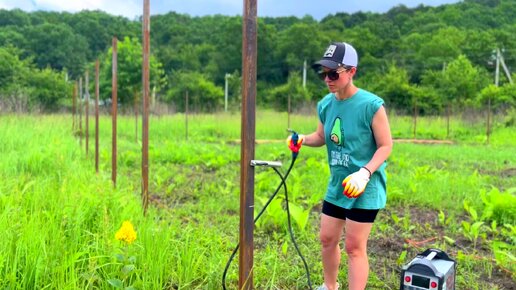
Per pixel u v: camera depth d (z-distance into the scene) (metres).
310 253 5.09
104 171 9.09
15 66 31.20
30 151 8.54
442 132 22.97
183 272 4.09
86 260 3.93
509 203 6.55
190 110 34.94
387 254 5.30
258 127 22.09
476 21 80.50
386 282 4.53
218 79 64.06
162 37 79.19
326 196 3.82
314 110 27.78
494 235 6.05
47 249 3.75
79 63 63.41
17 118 14.65
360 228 3.60
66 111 26.52
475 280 4.65
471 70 36.84
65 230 4.18
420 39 61.41
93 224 4.64
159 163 10.93
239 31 65.88
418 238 5.90
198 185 8.68
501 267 4.84
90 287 3.61
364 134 3.55
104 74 33.59
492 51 51.47
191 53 66.81
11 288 3.34
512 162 13.38
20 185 5.81
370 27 77.12
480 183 9.05
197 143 16.22
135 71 32.50
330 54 3.52
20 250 3.61
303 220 5.56
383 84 35.56
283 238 5.56
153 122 20.36
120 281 3.45
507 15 82.88
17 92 27.45
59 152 8.98
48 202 5.09
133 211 5.16
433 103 33.88
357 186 3.25
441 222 6.39
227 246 4.91
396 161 12.25
